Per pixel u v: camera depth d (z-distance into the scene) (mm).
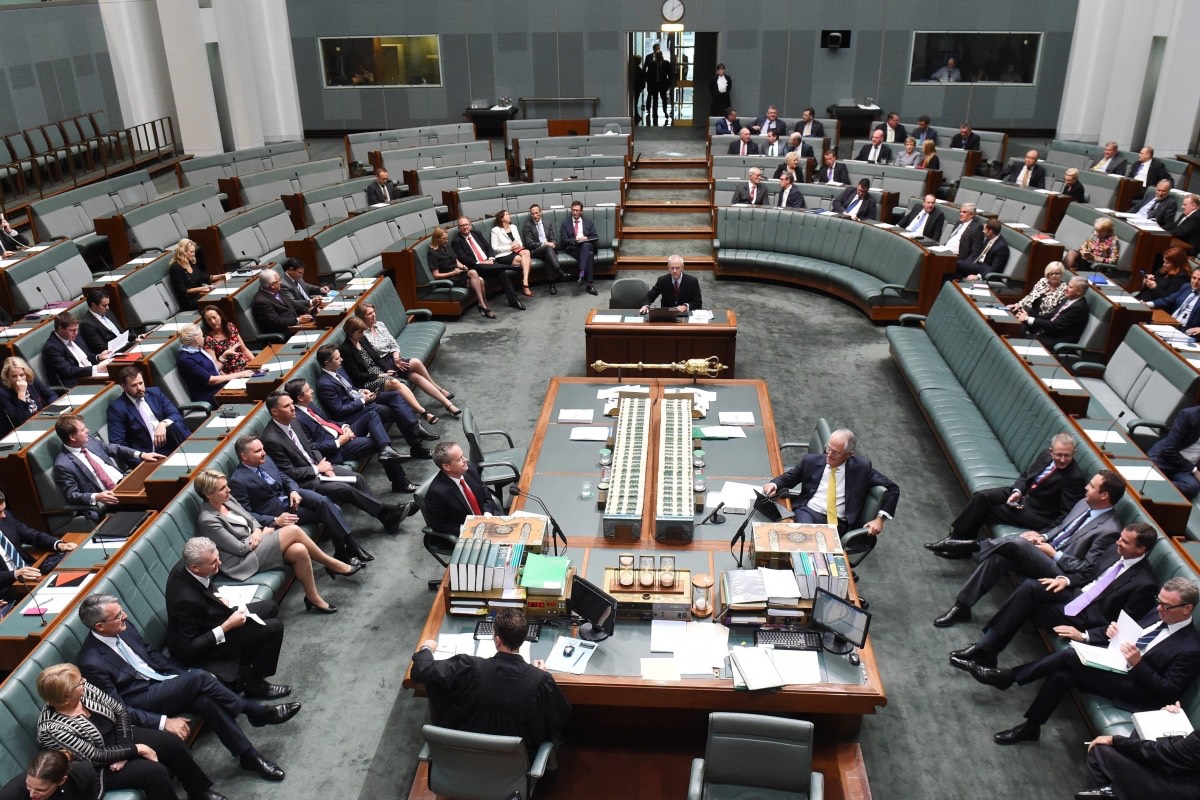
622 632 4852
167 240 12180
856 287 11133
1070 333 8852
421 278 11078
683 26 19781
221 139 18797
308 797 4691
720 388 7645
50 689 4074
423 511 6000
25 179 14805
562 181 13445
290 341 8461
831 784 4512
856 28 19516
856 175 14531
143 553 5312
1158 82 16297
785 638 4727
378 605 6168
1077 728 5059
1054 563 5492
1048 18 19062
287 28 19891
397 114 21047
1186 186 13469
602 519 5680
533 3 19812
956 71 19703
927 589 6223
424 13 20047
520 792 4047
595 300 11930
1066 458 5902
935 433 7969
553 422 7105
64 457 6418
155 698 4621
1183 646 4516
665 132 19703
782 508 6242
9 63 14984
